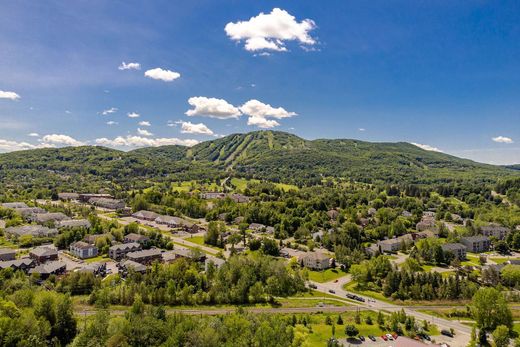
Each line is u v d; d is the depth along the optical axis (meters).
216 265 181.50
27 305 122.62
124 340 102.12
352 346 115.44
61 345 110.31
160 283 153.75
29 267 178.25
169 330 106.44
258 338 103.69
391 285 165.75
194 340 102.19
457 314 144.88
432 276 167.62
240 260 174.75
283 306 148.25
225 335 108.81
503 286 179.25
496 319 129.25
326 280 185.50
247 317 121.06
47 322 109.62
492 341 122.50
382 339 120.75
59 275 169.75
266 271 168.00
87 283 153.38
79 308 136.12
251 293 151.75
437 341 121.69
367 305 152.62
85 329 108.69
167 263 189.62
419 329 127.50
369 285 177.00
